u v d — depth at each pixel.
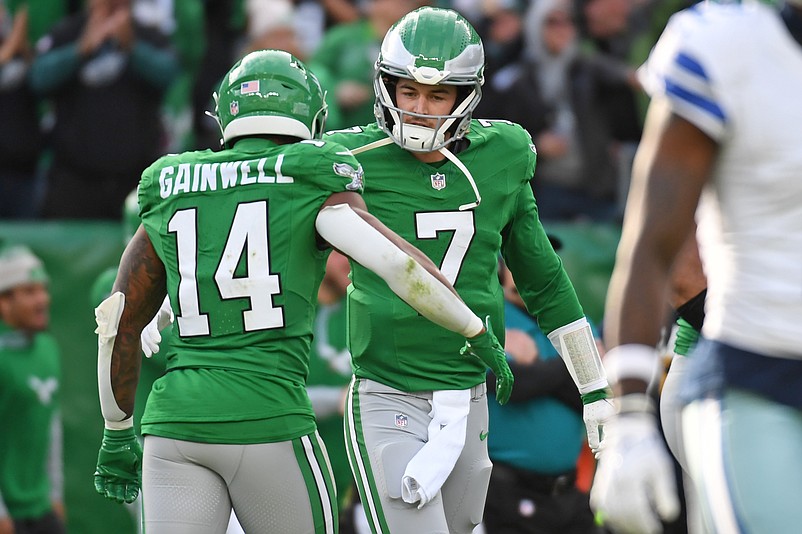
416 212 13.81
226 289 12.30
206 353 12.41
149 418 12.47
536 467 18.17
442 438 13.52
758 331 9.25
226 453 12.23
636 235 9.19
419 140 13.55
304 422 12.49
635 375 9.02
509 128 14.35
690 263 14.11
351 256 12.26
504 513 18.19
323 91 13.05
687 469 13.58
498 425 18.22
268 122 12.53
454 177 13.90
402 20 13.78
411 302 12.29
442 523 13.46
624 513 8.83
